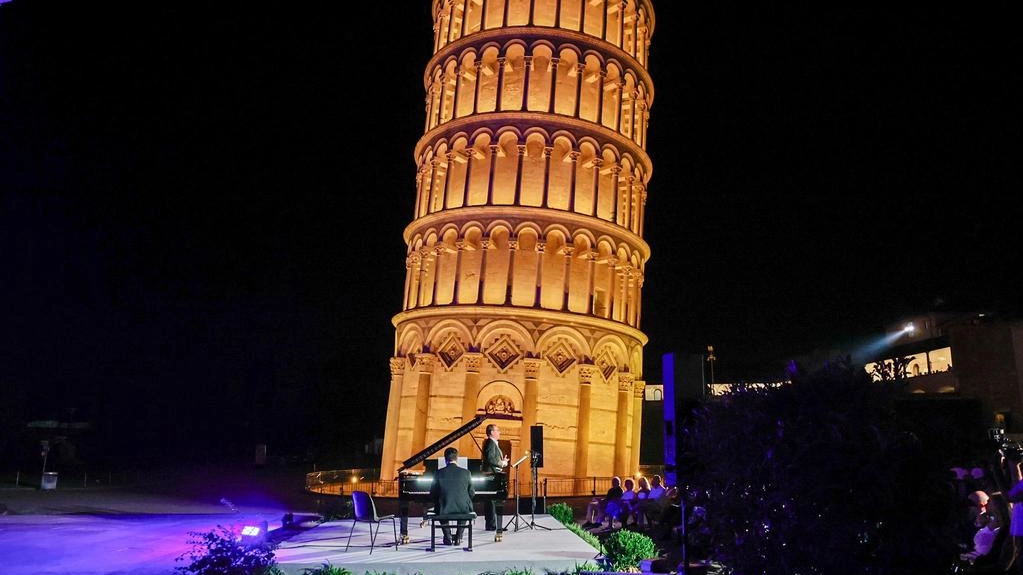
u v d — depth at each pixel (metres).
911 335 68.81
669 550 13.97
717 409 8.85
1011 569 12.03
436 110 51.34
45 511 35.91
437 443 19.88
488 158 46.78
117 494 47.31
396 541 16.34
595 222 46.28
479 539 18.05
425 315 45.75
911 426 8.06
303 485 57.56
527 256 45.50
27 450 76.12
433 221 47.75
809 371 8.61
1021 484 12.02
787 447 7.89
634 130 51.31
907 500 7.65
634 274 49.25
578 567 13.88
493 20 49.97
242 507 39.56
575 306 45.41
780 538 7.77
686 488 9.13
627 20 52.62
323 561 14.30
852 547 7.49
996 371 55.19
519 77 48.25
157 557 19.98
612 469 44.75
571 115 47.66
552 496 40.06
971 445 8.62
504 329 43.84
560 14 49.31
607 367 45.72
